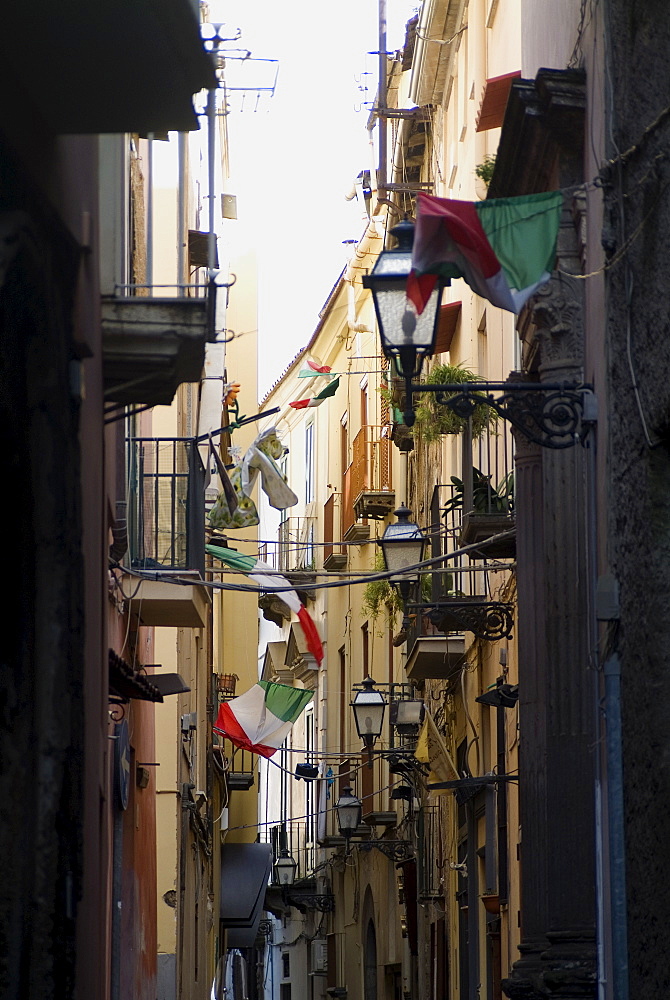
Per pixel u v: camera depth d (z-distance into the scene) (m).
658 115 10.91
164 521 18.83
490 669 23.33
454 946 27.27
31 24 8.40
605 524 12.16
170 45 8.56
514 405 13.11
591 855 13.82
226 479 17.83
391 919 38.78
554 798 13.98
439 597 21.50
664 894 10.52
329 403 51.34
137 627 18.27
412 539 20.17
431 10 28.56
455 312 27.66
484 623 20.56
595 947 13.61
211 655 37.00
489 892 22.75
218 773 40.59
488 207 11.20
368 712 29.81
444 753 24.70
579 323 13.80
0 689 9.81
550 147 14.09
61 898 9.80
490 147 25.08
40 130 9.02
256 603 49.47
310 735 54.28
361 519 43.81
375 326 43.97
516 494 16.86
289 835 57.25
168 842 22.97
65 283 9.50
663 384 10.46
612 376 11.79
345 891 46.69
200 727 31.55
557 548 14.27
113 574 15.50
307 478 55.06
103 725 11.67
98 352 11.02
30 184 8.77
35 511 9.74
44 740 9.80
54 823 9.78
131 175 15.36
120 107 9.16
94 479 10.89
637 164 11.22
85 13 8.26
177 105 9.13
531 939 16.16
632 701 11.25
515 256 11.22
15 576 9.78
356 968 44.16
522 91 13.81
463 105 27.70
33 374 9.51
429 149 33.44
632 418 11.29
